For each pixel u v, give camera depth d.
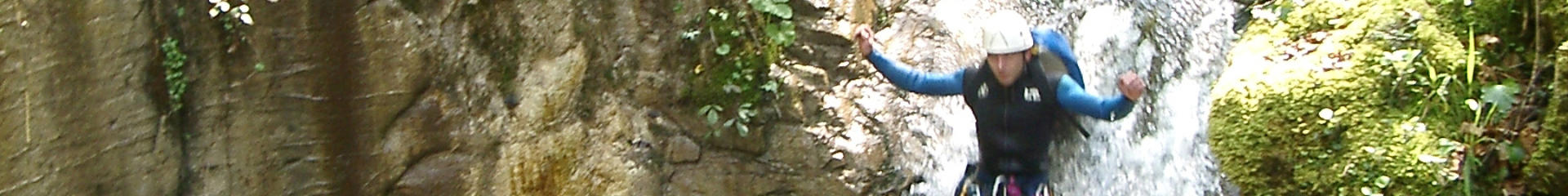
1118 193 5.75
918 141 6.29
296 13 5.51
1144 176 5.82
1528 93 4.86
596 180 6.21
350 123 5.79
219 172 5.58
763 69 6.22
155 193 5.33
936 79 4.91
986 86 4.79
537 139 6.09
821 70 6.31
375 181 5.93
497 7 5.93
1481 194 4.69
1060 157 5.50
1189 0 6.30
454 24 5.85
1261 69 5.36
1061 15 6.63
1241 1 6.20
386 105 5.82
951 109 6.30
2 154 4.48
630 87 6.24
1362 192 4.78
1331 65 5.23
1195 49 6.13
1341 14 5.53
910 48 6.48
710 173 6.30
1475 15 5.28
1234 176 5.12
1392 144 4.84
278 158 5.72
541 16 5.99
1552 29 4.90
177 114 5.39
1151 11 6.39
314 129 5.75
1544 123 4.64
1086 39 6.51
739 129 6.20
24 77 4.55
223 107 5.52
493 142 6.03
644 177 6.29
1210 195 5.34
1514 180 4.71
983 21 6.59
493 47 5.96
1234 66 5.52
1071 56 4.77
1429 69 5.05
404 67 5.77
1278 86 5.15
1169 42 6.25
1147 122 6.02
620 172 6.26
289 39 5.54
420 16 5.75
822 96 6.26
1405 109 4.98
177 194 5.46
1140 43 6.32
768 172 6.24
